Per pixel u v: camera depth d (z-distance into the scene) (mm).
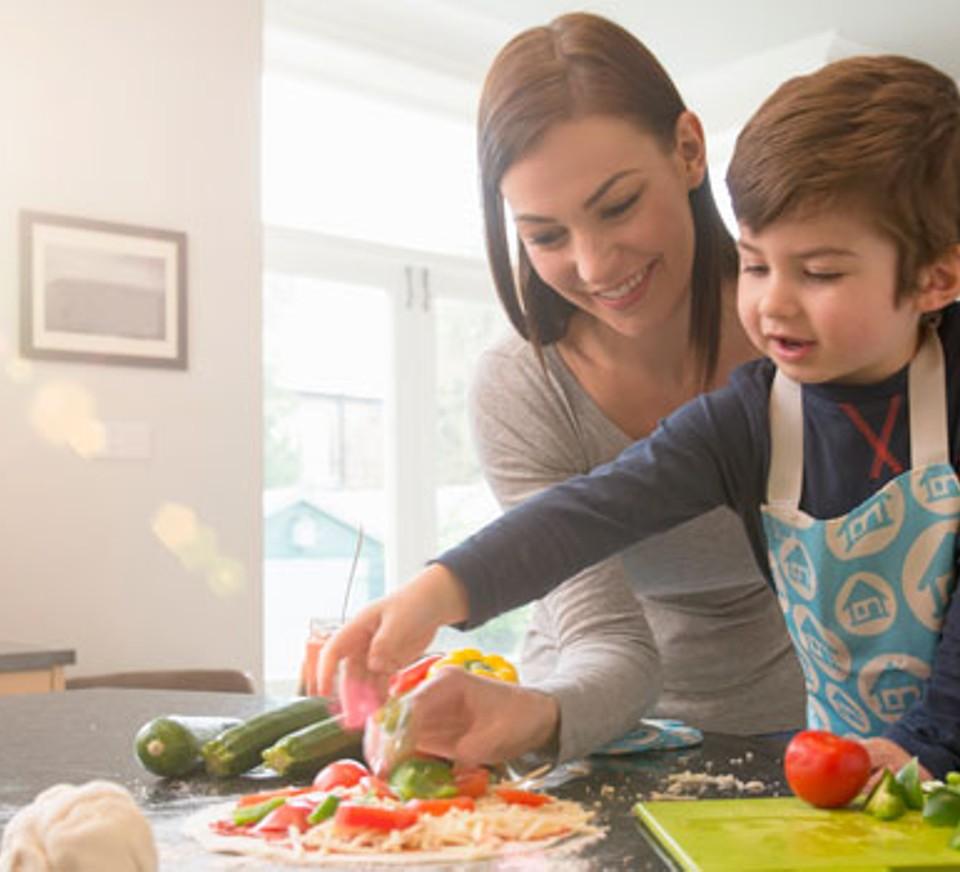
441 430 4477
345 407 4230
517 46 1220
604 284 1231
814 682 1247
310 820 898
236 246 3439
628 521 1167
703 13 4180
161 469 3281
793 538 1181
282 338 4070
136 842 737
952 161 1021
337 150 4203
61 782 1089
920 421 1114
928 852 786
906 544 1117
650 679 1188
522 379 1444
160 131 3326
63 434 3133
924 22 4320
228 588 3375
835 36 4348
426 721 1000
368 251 4254
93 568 3164
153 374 3277
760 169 998
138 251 3252
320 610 4125
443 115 4293
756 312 1040
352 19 3887
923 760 985
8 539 3045
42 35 3152
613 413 1428
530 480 1438
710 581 1485
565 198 1184
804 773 913
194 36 3393
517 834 876
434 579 1083
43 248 3105
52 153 3154
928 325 1125
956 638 1028
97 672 3156
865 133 973
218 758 1079
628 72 1190
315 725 1088
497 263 1373
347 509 4219
